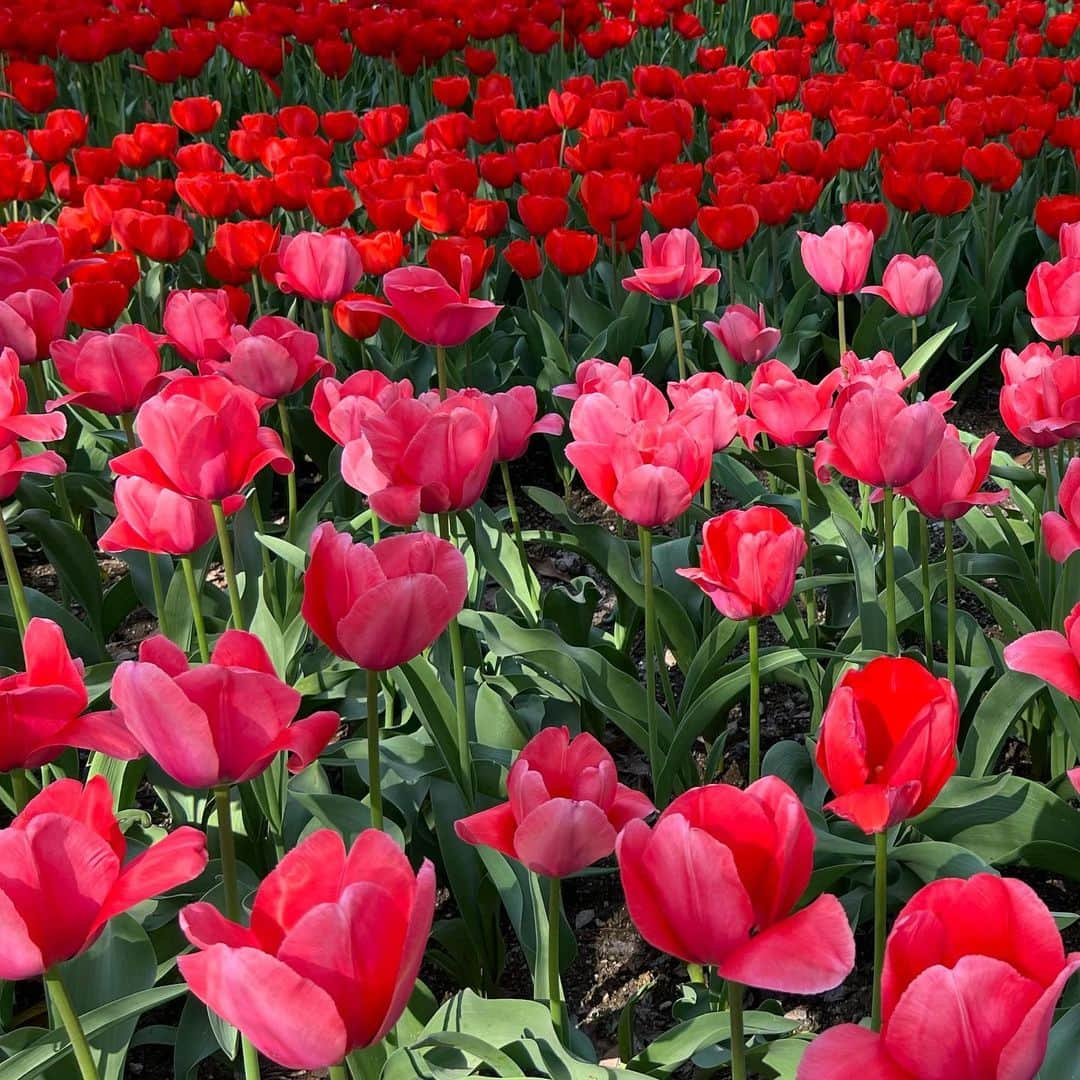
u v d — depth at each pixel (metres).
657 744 2.80
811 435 2.98
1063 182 7.14
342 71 7.59
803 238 3.90
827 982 1.25
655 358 5.35
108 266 4.18
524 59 9.46
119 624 4.04
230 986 1.17
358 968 1.21
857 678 1.57
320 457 4.90
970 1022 1.12
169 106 8.83
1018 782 2.55
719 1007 2.35
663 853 1.29
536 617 3.35
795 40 7.41
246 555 3.56
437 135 6.12
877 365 2.93
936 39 7.65
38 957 1.37
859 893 2.63
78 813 1.49
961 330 5.69
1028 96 6.49
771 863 1.33
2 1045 2.13
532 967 2.37
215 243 4.60
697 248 3.77
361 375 2.93
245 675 1.54
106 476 4.43
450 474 2.21
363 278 5.58
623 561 3.29
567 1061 1.96
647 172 5.57
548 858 1.68
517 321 5.59
